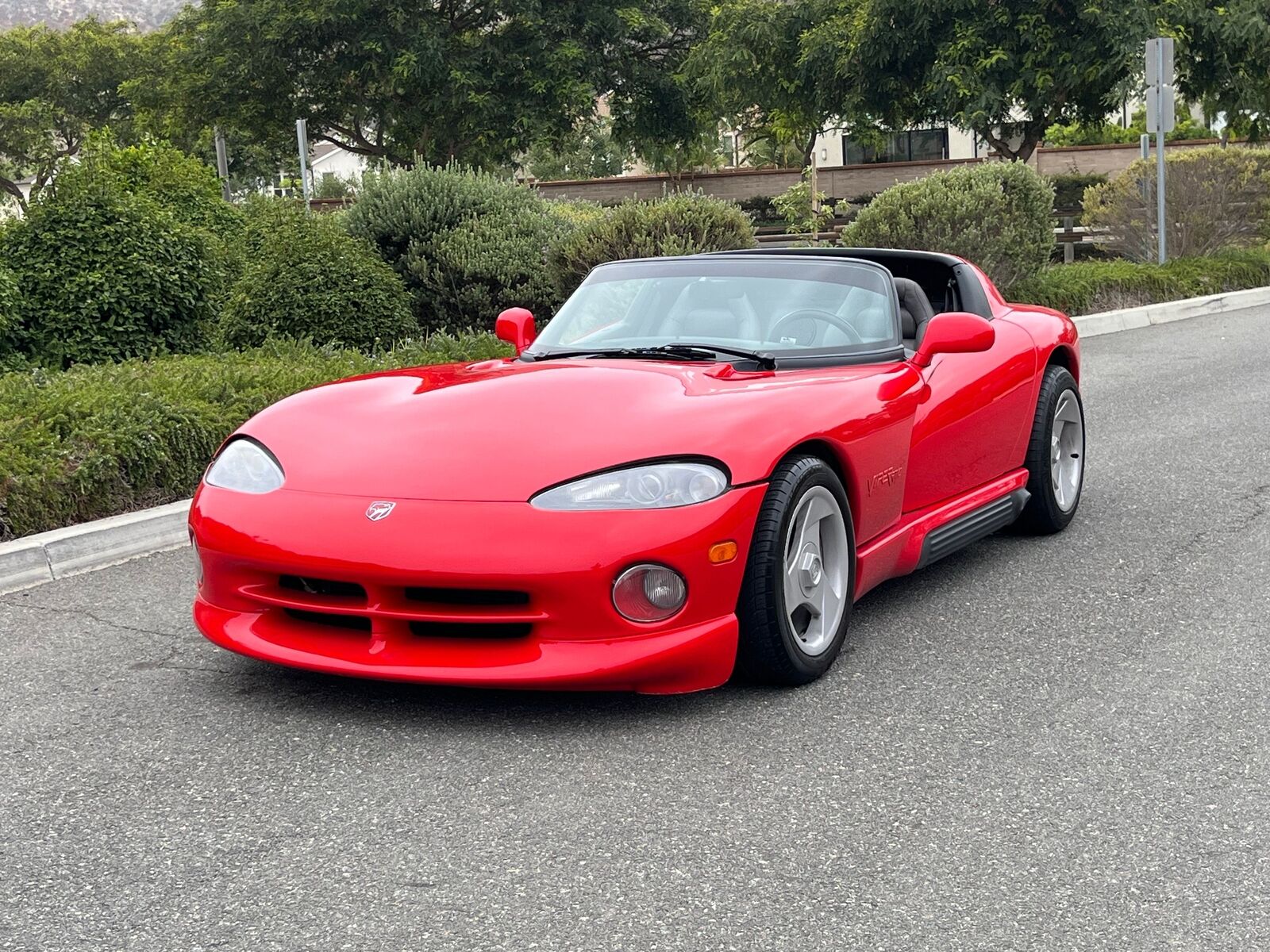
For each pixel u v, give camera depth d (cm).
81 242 860
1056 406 529
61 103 4750
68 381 671
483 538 311
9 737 327
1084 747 314
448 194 1085
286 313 902
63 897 242
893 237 1274
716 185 3456
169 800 286
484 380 382
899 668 374
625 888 245
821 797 286
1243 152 1730
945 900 241
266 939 226
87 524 527
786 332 424
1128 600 441
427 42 3192
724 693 353
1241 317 1447
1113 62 2322
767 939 226
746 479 329
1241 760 306
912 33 2492
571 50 3244
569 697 348
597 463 324
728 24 2833
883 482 396
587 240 1038
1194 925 231
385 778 296
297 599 332
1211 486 618
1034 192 1335
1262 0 2372
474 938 227
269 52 3231
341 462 341
